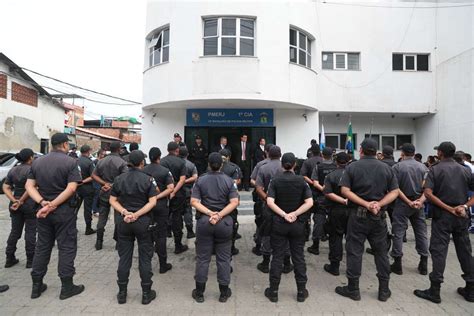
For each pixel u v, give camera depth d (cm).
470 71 1047
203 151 951
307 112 1109
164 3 1038
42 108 2052
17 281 428
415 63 1226
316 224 555
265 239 471
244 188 1045
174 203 543
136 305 363
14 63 1708
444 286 425
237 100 971
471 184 387
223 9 968
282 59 980
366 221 376
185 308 358
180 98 978
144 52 1132
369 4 1209
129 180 381
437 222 386
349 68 1216
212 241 384
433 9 1216
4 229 715
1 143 1700
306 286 423
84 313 343
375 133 1291
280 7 986
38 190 387
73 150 927
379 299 381
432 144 1226
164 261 467
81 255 539
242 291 405
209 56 955
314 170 549
